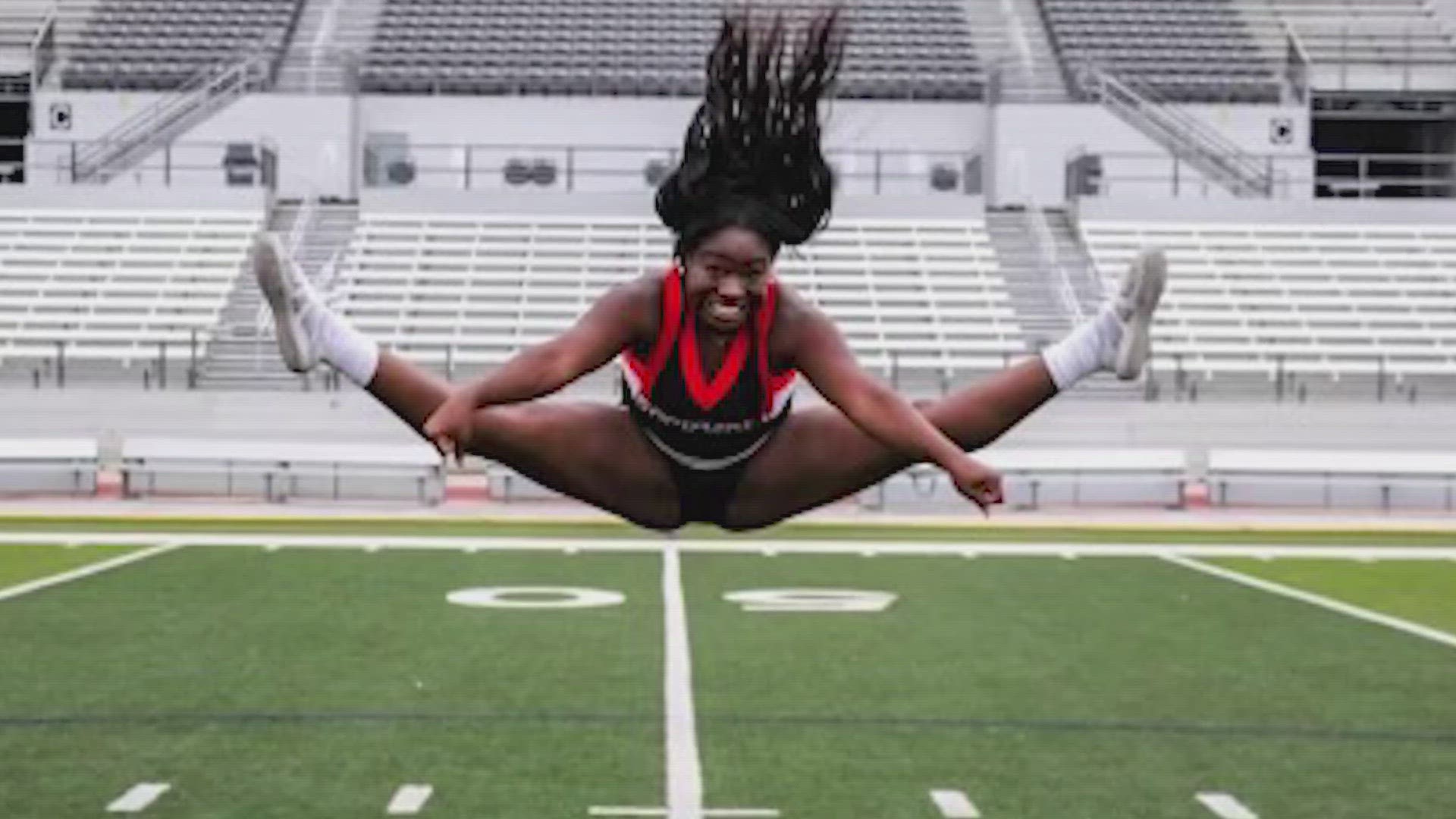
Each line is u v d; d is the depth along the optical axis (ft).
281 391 78.33
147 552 51.37
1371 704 28.96
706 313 12.37
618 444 13.21
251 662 32.09
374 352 12.69
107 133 102.22
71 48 109.81
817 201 12.50
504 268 88.94
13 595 41.27
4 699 28.43
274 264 12.14
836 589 43.75
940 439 12.14
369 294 86.33
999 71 103.60
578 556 51.42
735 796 21.97
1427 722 27.53
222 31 111.55
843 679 30.68
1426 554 54.34
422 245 90.02
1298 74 108.58
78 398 75.72
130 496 69.72
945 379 81.25
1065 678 31.14
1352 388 81.30
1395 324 85.97
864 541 57.16
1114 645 35.12
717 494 13.42
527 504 68.95
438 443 11.95
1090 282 88.74
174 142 98.63
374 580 44.75
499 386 12.15
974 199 93.91
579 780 22.80
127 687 29.55
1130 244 91.50
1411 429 75.92
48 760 23.94
